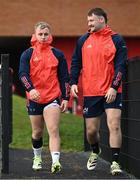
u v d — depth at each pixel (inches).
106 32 836.0
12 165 941.2
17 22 3070.9
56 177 810.2
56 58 835.4
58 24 3078.2
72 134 1512.1
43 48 833.5
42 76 827.4
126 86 891.4
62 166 935.0
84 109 856.9
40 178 800.9
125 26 3100.4
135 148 832.9
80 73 879.7
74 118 1761.8
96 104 842.8
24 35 3065.9
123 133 908.6
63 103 837.8
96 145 884.6
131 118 856.9
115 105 826.2
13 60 3693.4
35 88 830.5
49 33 836.0
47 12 3078.2
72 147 1364.4
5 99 826.2
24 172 856.9
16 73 3681.1
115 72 821.2
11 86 1269.7
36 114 840.3
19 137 1499.8
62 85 839.7
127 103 885.2
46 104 830.5
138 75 814.5
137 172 820.0
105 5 3095.5
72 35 3078.2
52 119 822.5
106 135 1008.9
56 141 821.9
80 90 1083.3
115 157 832.9
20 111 1819.6
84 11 3085.6
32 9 3078.2
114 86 813.9
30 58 831.7
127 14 3097.9
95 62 834.2
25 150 1224.2
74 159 1039.6
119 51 828.6
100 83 833.5
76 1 3080.7
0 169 841.5
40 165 872.9
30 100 836.0
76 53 865.5
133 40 3127.5
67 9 3080.7
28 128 1632.6
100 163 976.3
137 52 3122.5
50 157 1047.0
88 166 890.1
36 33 835.4
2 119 831.7
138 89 815.7
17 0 3073.3
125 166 896.3
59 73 841.5
